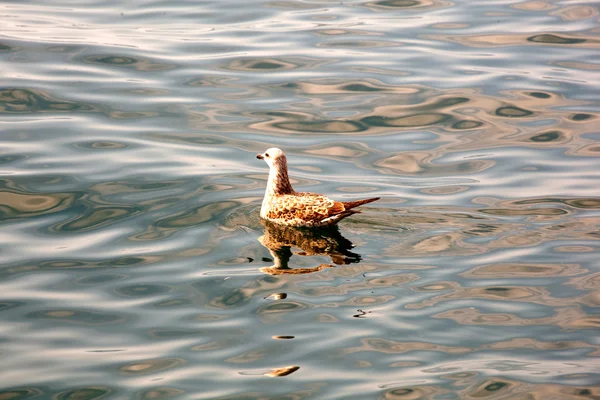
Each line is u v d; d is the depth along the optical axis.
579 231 14.59
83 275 13.34
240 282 13.12
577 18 24.67
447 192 16.27
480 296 12.61
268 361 11.16
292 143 18.31
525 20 24.61
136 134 18.30
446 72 21.38
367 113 19.61
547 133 18.66
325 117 19.36
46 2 25.28
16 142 17.66
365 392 10.43
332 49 22.61
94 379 10.82
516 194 16.16
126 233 14.70
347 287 12.92
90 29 23.23
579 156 17.66
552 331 11.73
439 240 14.40
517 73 21.25
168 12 24.81
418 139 18.59
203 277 13.30
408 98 20.22
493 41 23.08
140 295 12.79
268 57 22.03
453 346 11.45
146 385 10.68
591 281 12.97
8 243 14.23
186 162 17.30
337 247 14.21
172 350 11.43
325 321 12.02
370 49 22.61
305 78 21.06
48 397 10.47
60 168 16.81
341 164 17.48
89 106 19.33
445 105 19.89
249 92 20.39
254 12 24.97
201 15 24.62
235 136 18.47
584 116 19.30
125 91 20.05
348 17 24.86
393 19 24.77
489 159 17.66
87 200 15.74
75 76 20.55
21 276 13.27
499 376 10.75
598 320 11.96
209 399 10.39
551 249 13.98
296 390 10.54
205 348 11.47
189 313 12.30
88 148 17.62
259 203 15.91
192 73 21.08
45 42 22.12
